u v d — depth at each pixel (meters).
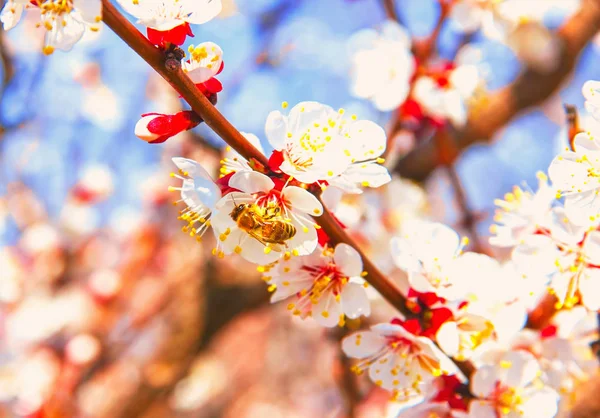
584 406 0.42
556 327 0.37
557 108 0.86
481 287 0.35
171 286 0.76
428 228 0.35
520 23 0.55
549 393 0.35
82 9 0.31
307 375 1.00
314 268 0.34
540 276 0.35
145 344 0.77
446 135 0.49
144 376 0.65
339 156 0.33
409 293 0.35
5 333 0.83
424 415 0.35
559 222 0.35
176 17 0.32
